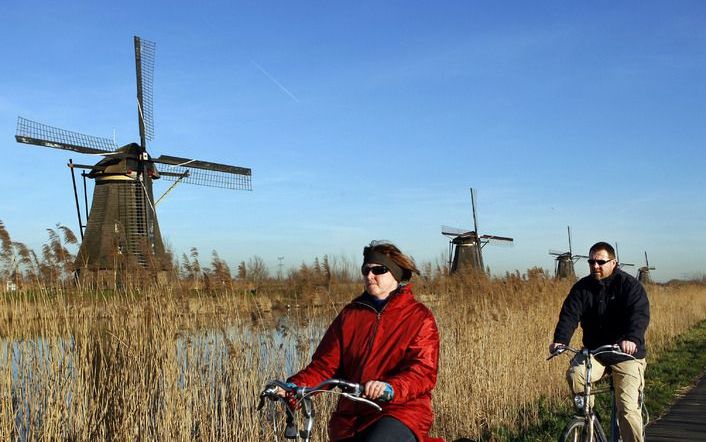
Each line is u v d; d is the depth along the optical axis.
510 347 11.73
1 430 6.59
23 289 7.73
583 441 5.70
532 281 15.02
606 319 6.30
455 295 11.98
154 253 8.91
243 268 9.05
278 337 8.54
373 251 4.21
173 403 7.51
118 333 7.66
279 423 7.72
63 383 7.10
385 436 3.69
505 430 9.42
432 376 3.95
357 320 4.15
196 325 8.31
